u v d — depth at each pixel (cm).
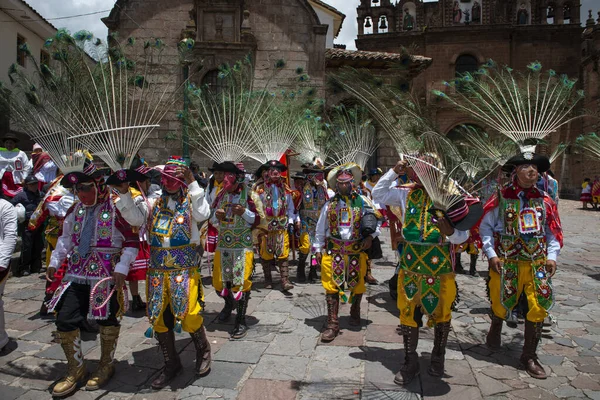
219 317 482
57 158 317
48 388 335
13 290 606
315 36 1374
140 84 327
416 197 341
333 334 426
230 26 1337
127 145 312
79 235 328
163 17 1332
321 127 730
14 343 420
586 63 2575
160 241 329
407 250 339
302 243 658
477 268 775
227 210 445
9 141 809
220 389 330
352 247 429
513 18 2798
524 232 352
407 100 356
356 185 451
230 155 474
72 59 312
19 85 310
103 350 341
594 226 1465
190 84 520
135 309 514
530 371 354
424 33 2739
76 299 328
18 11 1402
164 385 335
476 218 311
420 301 330
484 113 396
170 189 332
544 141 385
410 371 338
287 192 630
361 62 1491
